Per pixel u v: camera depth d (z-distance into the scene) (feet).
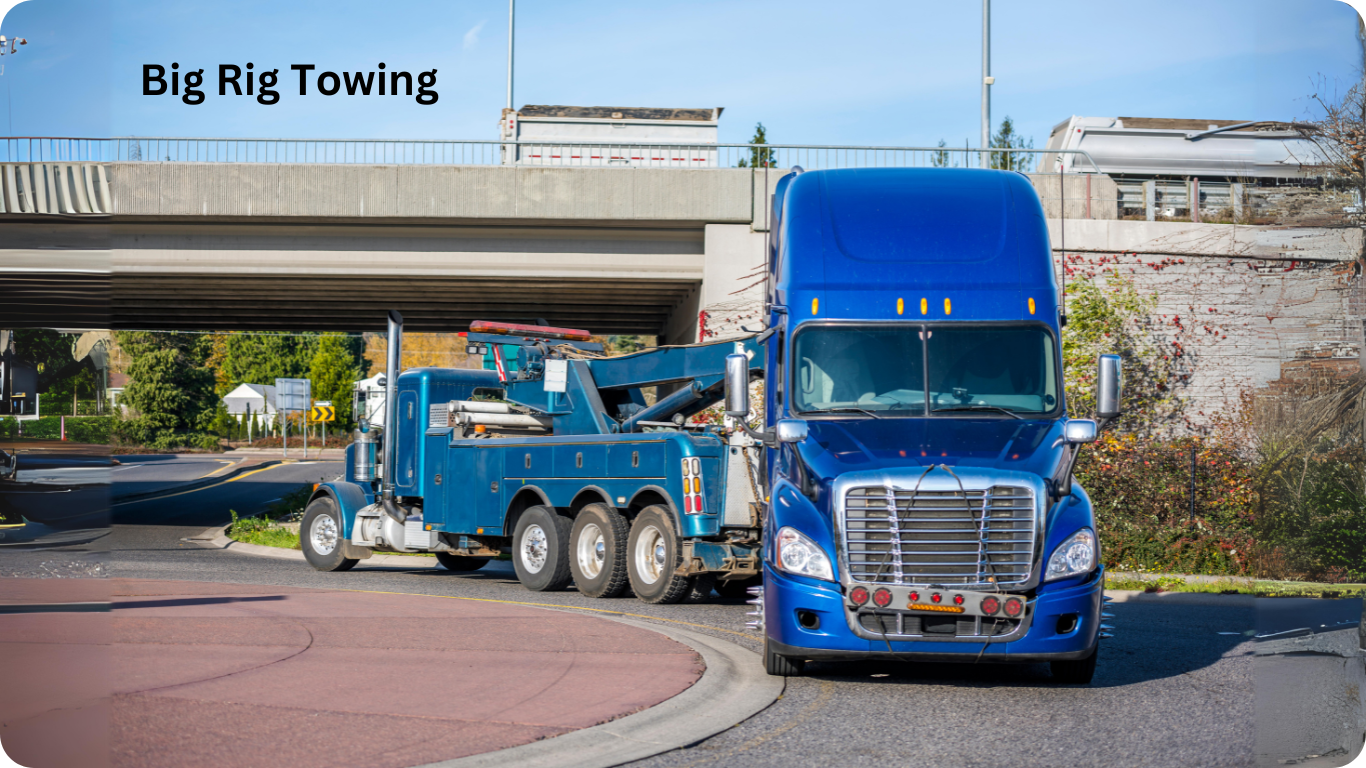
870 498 25.63
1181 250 75.36
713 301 81.66
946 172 33.81
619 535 45.06
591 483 46.26
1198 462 62.59
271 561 63.77
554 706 22.82
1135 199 78.84
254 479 155.43
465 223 83.35
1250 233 73.82
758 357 43.83
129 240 84.28
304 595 40.37
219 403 266.98
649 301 97.71
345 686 23.97
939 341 30.55
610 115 98.68
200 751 18.58
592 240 84.94
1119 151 78.48
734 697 25.17
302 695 22.90
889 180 33.40
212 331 120.06
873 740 21.59
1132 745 21.34
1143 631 37.76
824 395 30.17
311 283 89.40
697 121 96.99
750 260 81.76
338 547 57.36
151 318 110.83
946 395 29.91
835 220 32.19
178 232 84.58
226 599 38.24
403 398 56.03
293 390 176.35
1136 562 57.16
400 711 21.88
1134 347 74.54
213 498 125.29
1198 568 56.59
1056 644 25.30
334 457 214.07
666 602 43.42
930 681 27.76
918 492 25.49
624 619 37.47
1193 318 74.90
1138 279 75.20
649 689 24.73
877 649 25.38
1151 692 26.63
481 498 51.39
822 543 25.86
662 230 84.43
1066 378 74.28
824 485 26.35
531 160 90.68
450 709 22.21
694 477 41.93
